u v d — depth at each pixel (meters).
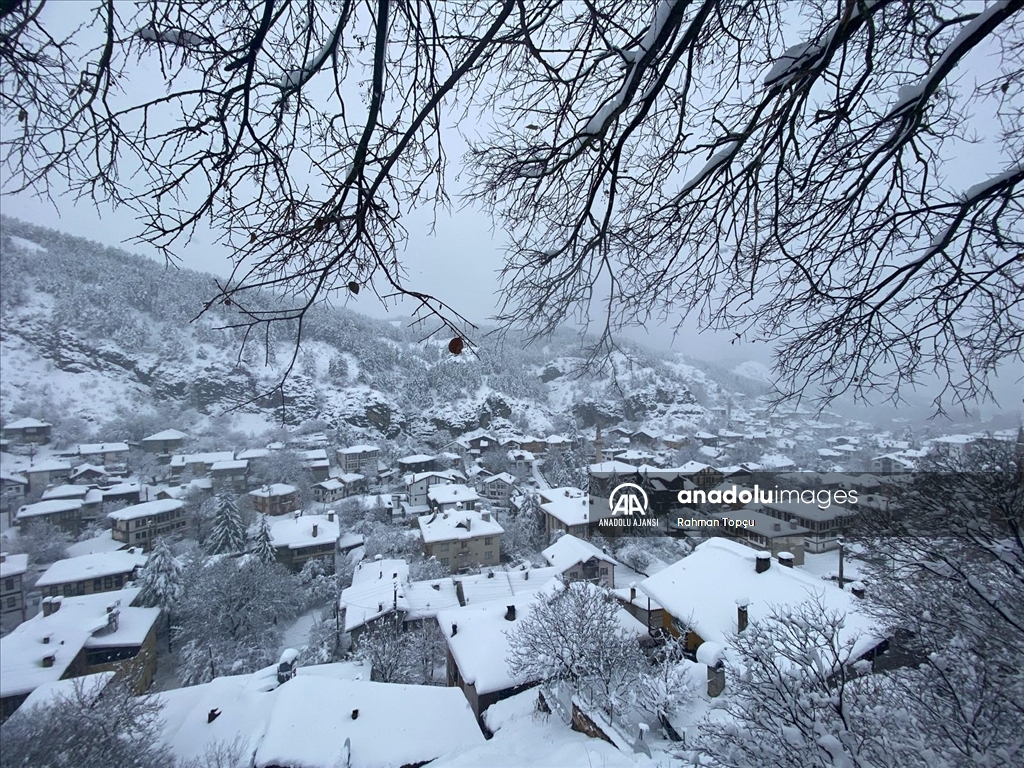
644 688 9.59
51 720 9.31
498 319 2.85
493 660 14.17
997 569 6.51
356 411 62.38
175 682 21.17
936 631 6.55
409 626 21.97
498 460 55.91
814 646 5.51
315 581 28.72
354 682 12.52
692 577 15.20
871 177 2.49
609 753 7.84
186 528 36.31
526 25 1.81
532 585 24.42
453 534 32.56
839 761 4.65
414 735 11.14
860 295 2.95
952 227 2.54
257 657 21.61
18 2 1.33
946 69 1.96
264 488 41.59
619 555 31.86
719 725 5.66
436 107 1.94
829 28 1.90
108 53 1.48
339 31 1.63
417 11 1.73
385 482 53.09
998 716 4.80
